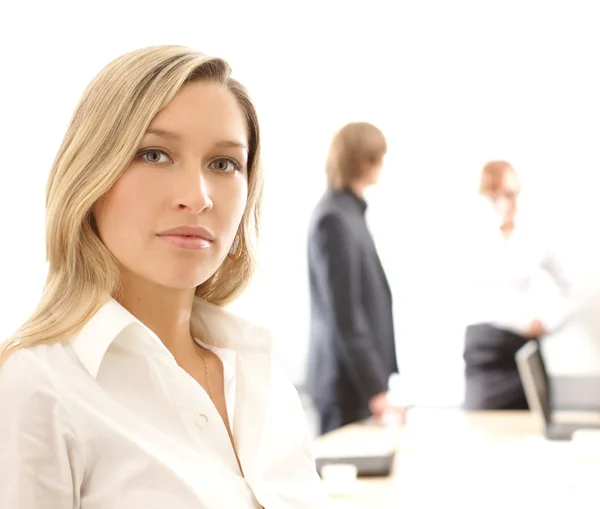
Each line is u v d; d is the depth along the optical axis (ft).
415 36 17.19
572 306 15.11
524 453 9.59
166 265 3.42
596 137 16.55
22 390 3.13
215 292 4.34
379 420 11.35
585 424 11.38
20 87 16.26
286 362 17.70
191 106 3.47
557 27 16.65
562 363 16.43
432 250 17.15
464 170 17.02
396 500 7.44
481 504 7.27
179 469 3.34
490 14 16.87
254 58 17.70
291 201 17.74
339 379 11.53
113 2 16.97
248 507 3.56
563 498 7.40
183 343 3.95
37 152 16.08
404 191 17.22
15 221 15.78
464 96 17.02
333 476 7.79
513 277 14.40
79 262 3.49
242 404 3.99
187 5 17.52
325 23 17.49
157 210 3.41
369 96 17.39
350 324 11.35
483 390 13.87
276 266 17.71
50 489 3.10
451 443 10.29
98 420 3.25
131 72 3.44
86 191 3.38
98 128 3.41
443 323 17.11
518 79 16.80
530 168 16.74
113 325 3.38
